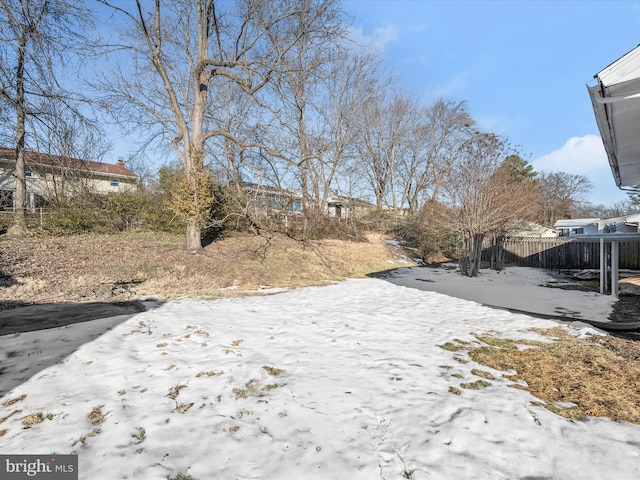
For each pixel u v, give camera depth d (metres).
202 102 12.03
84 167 16.81
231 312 6.23
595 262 15.96
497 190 13.78
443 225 15.08
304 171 17.77
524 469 2.03
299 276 12.10
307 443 2.29
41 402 2.83
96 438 2.35
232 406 2.80
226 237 15.77
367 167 29.59
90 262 9.51
